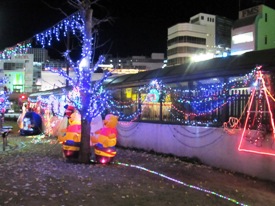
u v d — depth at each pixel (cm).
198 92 1279
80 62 1191
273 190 875
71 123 1271
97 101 1395
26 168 1033
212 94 1208
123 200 722
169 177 982
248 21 5128
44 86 7731
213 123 1198
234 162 1082
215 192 834
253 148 1014
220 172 1080
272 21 5138
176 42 7131
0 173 952
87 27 1196
